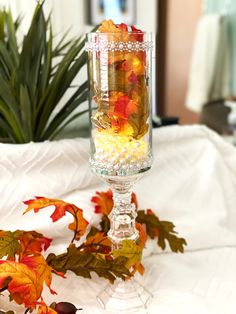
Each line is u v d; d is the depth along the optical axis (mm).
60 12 781
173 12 1708
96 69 409
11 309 432
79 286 473
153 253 542
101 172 422
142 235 485
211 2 1863
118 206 458
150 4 1240
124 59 397
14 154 472
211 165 613
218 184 606
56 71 536
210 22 1807
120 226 457
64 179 501
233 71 1934
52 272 428
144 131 423
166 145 601
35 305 380
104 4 1100
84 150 514
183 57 1823
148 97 425
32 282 377
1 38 578
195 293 470
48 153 490
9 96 488
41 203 438
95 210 506
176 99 1874
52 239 484
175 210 579
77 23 903
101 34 393
